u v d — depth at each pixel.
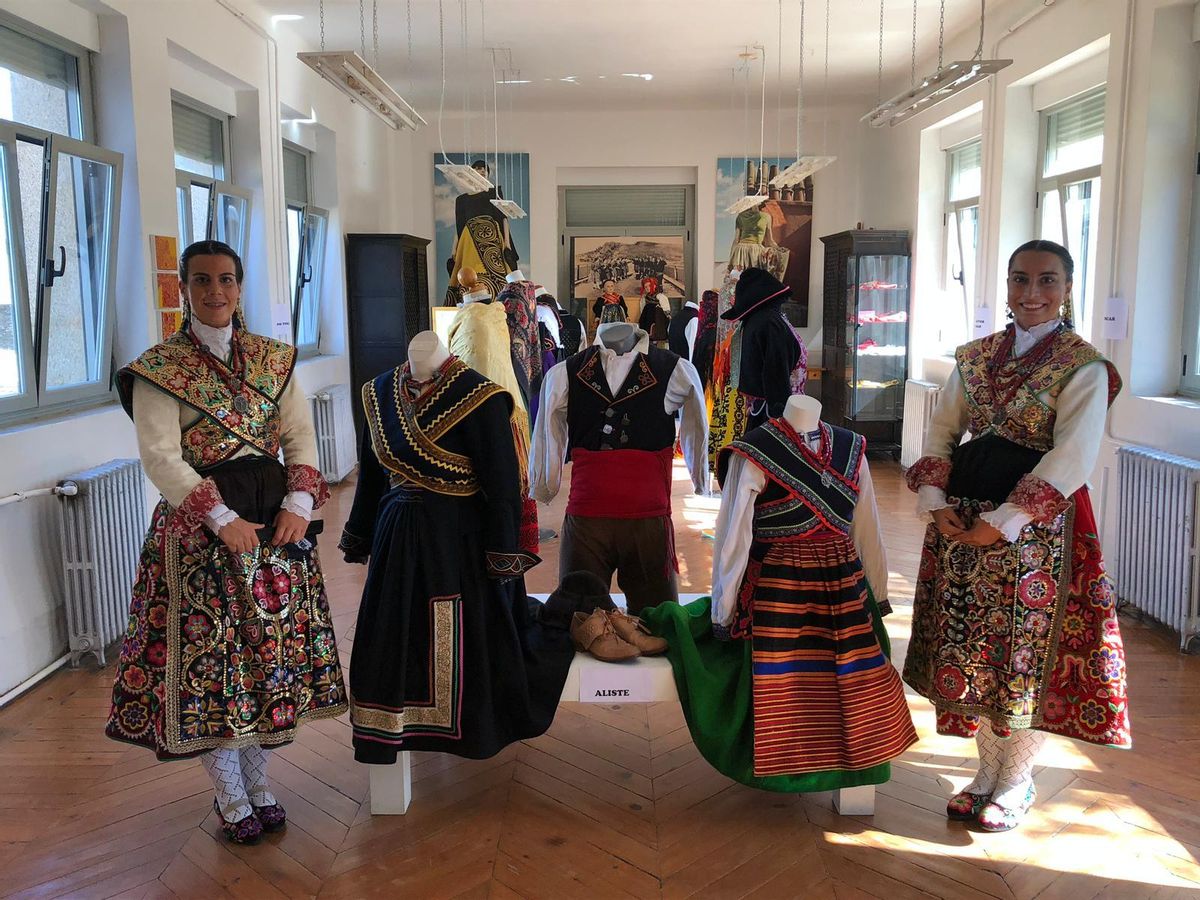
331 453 7.68
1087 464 2.36
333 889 2.38
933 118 8.27
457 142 11.15
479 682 2.56
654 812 2.76
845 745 2.55
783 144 11.04
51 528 3.89
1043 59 6.00
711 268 11.27
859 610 2.56
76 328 4.46
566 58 8.54
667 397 3.13
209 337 2.48
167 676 2.39
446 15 7.07
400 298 9.01
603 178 11.34
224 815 2.59
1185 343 4.78
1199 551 3.98
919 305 8.79
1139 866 2.46
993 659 2.49
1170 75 4.70
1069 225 6.21
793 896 2.34
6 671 3.60
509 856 2.53
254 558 2.45
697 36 7.80
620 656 2.72
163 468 2.36
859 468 2.62
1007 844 2.58
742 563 2.57
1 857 2.55
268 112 6.84
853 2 6.86
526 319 5.01
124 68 4.70
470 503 2.59
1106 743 2.45
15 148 3.91
